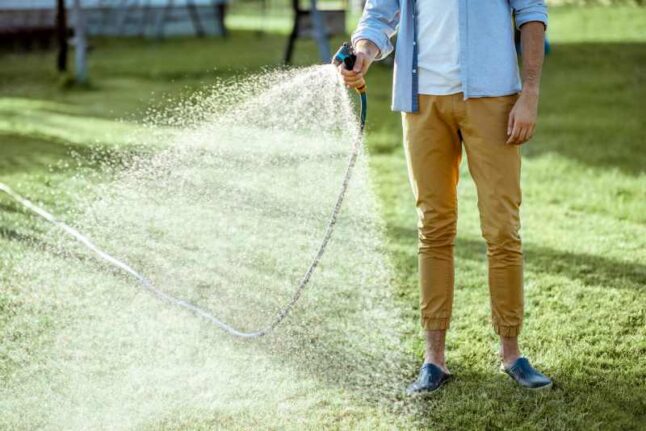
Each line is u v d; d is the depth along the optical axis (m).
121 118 9.67
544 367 3.58
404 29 3.32
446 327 3.46
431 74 3.28
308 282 4.60
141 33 21.55
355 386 3.46
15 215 5.71
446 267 3.44
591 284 4.57
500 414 3.20
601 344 3.79
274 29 24.23
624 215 5.88
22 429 3.10
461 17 3.18
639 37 16.69
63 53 13.97
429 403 3.31
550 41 16.91
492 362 3.63
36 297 4.34
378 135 8.66
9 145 8.18
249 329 4.02
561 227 5.63
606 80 12.24
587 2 22.67
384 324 4.08
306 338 3.92
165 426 3.13
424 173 3.38
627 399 3.31
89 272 4.69
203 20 21.88
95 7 20.97
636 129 8.72
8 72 14.56
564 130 8.75
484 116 3.23
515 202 3.32
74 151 7.75
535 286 4.54
